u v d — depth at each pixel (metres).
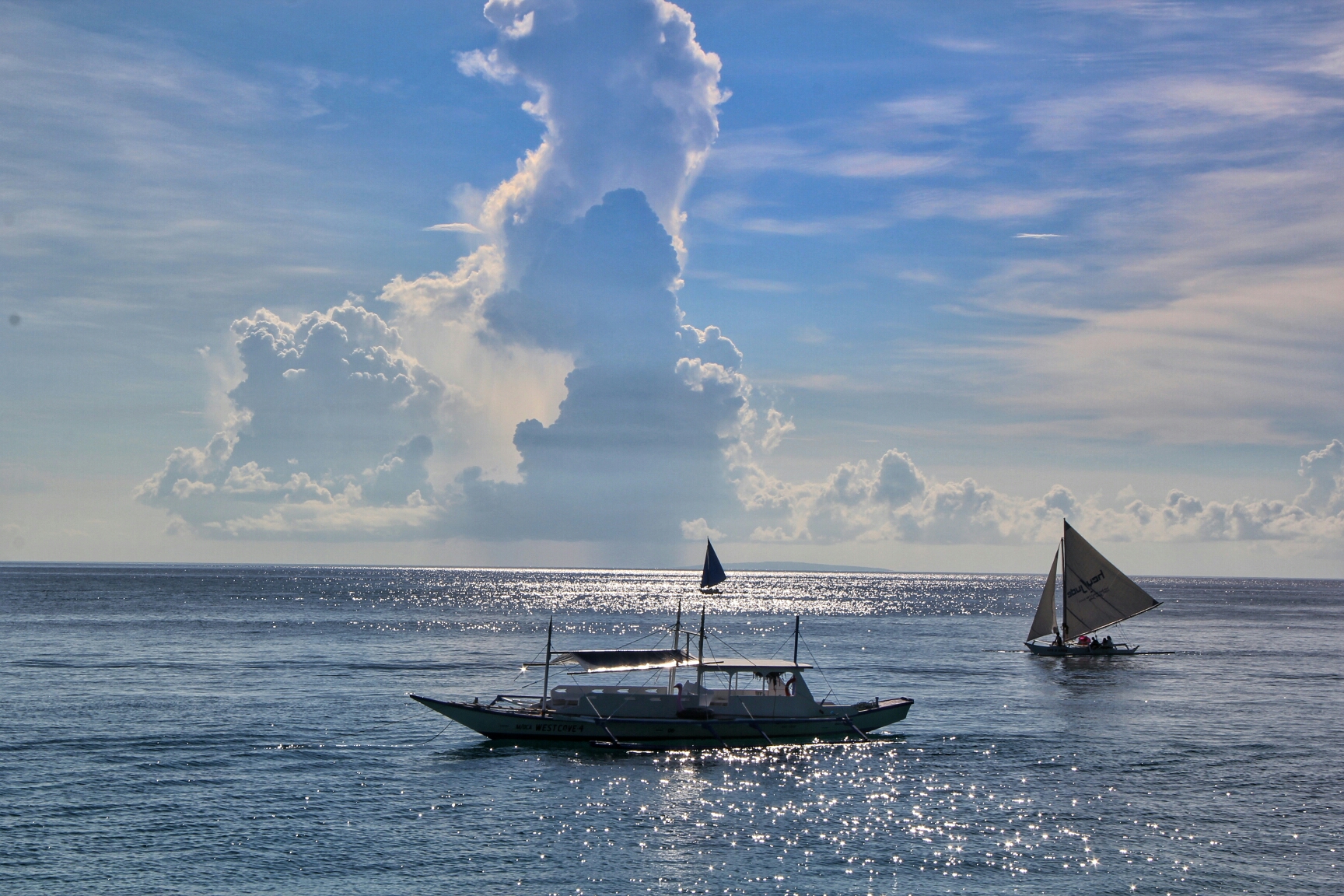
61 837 45.19
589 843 45.84
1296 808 51.72
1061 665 118.06
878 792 54.88
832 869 42.84
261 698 82.25
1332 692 94.62
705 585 69.38
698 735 65.69
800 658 126.38
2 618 169.38
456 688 90.50
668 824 48.81
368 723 71.62
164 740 64.69
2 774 55.59
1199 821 49.47
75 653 115.06
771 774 58.84
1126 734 71.31
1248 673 110.88
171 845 44.38
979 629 187.62
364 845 45.06
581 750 64.50
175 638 137.25
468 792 53.91
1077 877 42.06
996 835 47.34
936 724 75.25
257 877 40.97
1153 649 142.00
